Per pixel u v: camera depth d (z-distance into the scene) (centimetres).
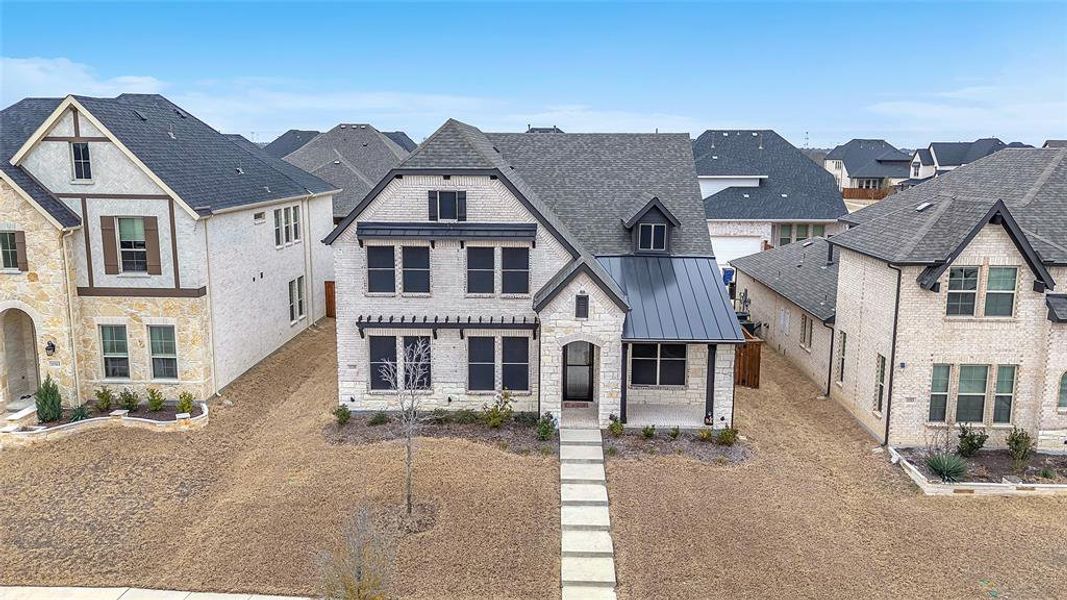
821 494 2028
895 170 9762
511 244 2453
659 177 3148
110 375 2697
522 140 3478
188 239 2588
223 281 2836
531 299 2492
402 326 2492
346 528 1717
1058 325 2234
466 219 2464
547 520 1872
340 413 2444
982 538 1822
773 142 5988
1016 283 2244
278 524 1855
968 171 3189
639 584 1638
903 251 2245
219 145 3397
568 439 2302
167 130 3016
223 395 2784
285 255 3528
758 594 1602
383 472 2070
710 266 2716
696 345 2564
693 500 1950
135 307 2627
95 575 1725
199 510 2006
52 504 2023
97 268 2609
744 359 3008
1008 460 2267
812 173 5706
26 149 2531
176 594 1644
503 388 2545
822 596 1595
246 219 3055
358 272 2494
